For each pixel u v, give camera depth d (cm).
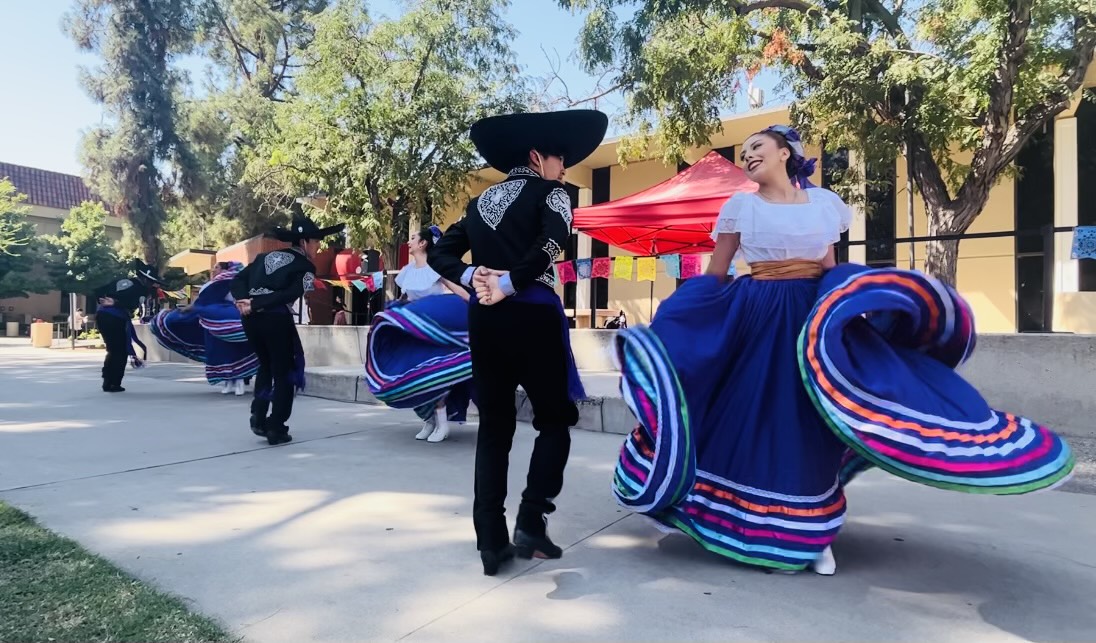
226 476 411
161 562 269
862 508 349
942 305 247
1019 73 822
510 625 217
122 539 295
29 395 806
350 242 1434
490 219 270
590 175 1723
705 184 985
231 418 632
